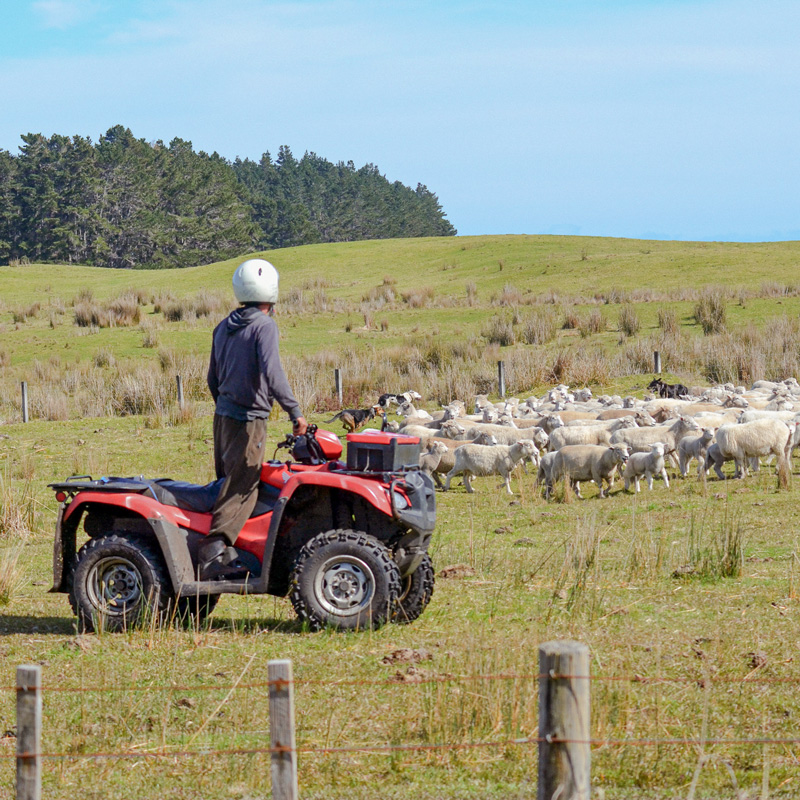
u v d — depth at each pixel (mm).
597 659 12188
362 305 83062
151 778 9453
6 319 85750
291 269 127062
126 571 14414
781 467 27109
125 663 12844
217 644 13641
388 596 13812
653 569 17578
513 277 100125
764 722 10164
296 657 12859
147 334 68562
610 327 64625
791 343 51906
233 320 14172
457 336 65812
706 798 8633
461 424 35531
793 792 8758
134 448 39531
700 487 27938
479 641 12555
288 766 7039
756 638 13086
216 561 14320
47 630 14953
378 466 14352
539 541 21406
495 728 10109
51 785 9375
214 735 10438
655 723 10148
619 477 31688
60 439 42406
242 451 14211
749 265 91812
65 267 148000
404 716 10562
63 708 11297
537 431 33031
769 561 18094
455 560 19250
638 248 118375
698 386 47344
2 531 24828
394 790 8953
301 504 14562
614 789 8922
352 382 52000
